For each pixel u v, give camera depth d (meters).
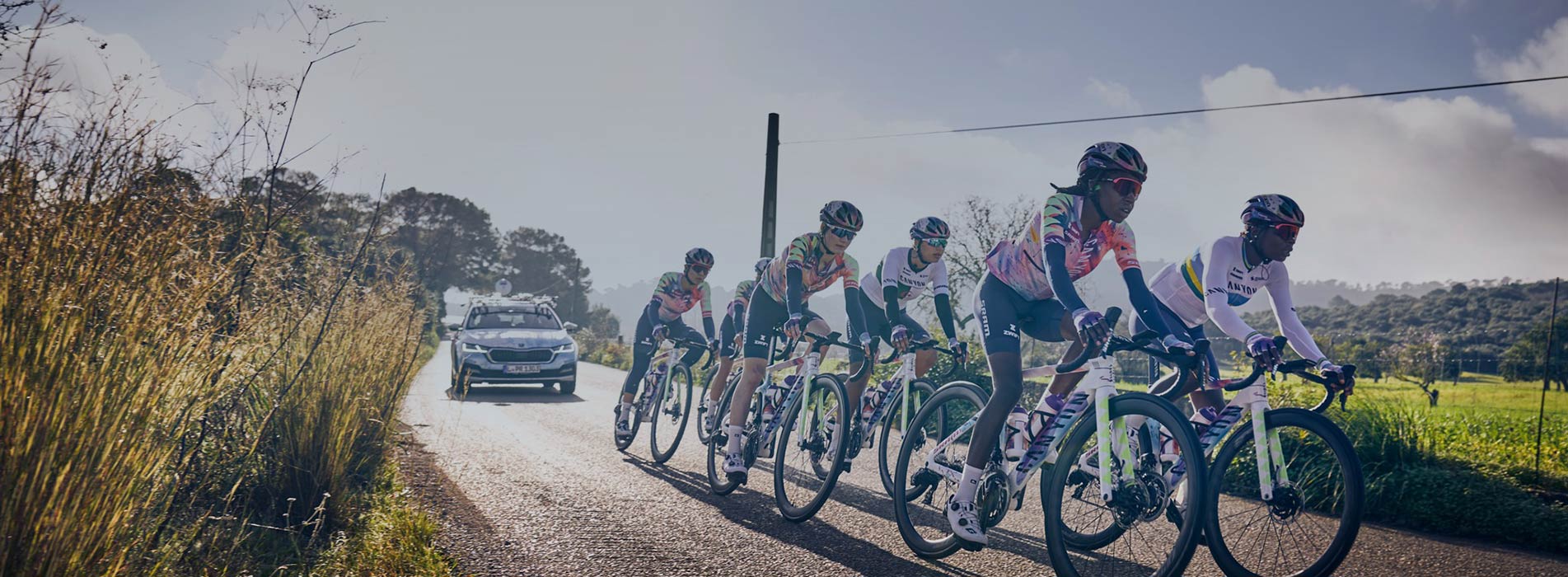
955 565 3.93
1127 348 3.29
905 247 5.19
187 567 3.05
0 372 2.12
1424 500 4.90
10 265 2.25
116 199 2.55
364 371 5.10
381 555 3.58
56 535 2.15
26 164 2.38
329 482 4.23
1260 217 3.74
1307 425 3.18
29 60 2.40
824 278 5.42
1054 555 3.38
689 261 7.21
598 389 14.84
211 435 3.87
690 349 7.04
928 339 5.09
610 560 3.92
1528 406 14.29
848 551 4.16
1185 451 3.01
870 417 5.19
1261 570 3.30
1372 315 86.88
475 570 3.71
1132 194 3.51
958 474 3.98
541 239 95.25
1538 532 4.39
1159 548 3.20
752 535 4.44
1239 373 7.37
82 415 2.25
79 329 2.29
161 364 2.50
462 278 72.44
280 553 3.58
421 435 7.68
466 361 12.74
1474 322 72.69
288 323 4.10
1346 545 3.01
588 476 6.07
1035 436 3.65
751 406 5.85
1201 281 4.16
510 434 8.13
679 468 6.59
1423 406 7.99
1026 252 3.84
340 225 4.77
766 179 15.62
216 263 2.95
